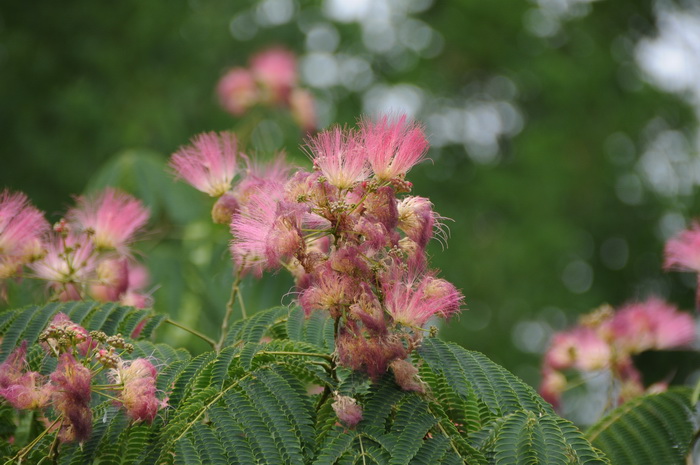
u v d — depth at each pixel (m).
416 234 2.95
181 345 4.90
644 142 14.34
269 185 3.03
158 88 12.07
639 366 10.09
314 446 2.74
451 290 2.93
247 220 2.99
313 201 2.88
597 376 4.70
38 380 2.92
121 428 2.89
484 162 13.66
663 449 3.56
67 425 2.84
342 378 2.94
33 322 3.26
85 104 11.53
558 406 4.81
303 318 3.28
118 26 12.49
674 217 13.90
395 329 2.90
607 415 3.63
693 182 14.16
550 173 13.27
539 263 12.53
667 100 14.53
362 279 2.84
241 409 2.80
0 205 3.53
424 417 2.76
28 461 2.99
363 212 2.88
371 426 2.74
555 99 14.05
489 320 12.13
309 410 2.83
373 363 2.80
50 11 12.45
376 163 2.90
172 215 5.82
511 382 2.91
